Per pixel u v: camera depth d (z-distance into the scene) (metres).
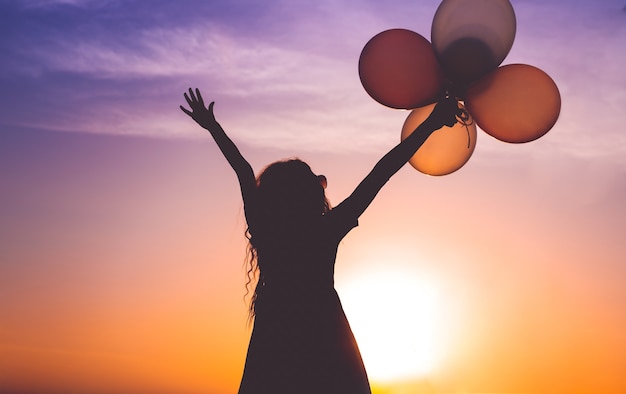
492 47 2.44
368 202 2.01
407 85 2.56
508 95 2.55
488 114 2.58
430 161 2.77
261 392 1.93
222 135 2.21
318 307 1.95
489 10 2.46
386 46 2.57
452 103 2.04
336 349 1.93
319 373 1.91
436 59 2.55
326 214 2.01
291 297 1.96
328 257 1.99
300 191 2.05
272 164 2.12
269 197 2.05
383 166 2.01
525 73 2.58
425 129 2.05
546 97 2.56
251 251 2.15
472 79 2.52
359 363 1.95
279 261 2.00
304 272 1.97
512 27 2.50
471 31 2.44
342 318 1.97
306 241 1.99
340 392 1.90
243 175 2.16
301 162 2.13
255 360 1.96
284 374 1.92
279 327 1.95
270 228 2.03
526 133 2.58
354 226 2.01
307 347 1.93
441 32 2.49
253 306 2.07
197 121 2.20
